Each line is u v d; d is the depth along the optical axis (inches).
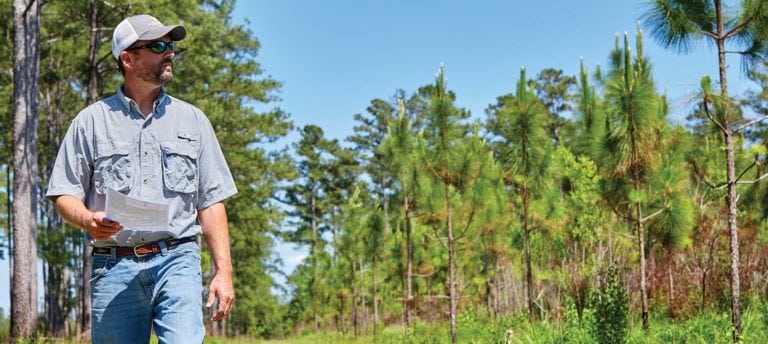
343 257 1067.3
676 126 466.0
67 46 795.4
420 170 496.7
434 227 561.0
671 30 308.3
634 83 430.3
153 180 112.6
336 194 2028.8
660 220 486.6
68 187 111.7
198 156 117.8
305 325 1572.3
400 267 813.2
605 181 490.3
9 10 679.7
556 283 583.5
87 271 696.4
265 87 1019.3
